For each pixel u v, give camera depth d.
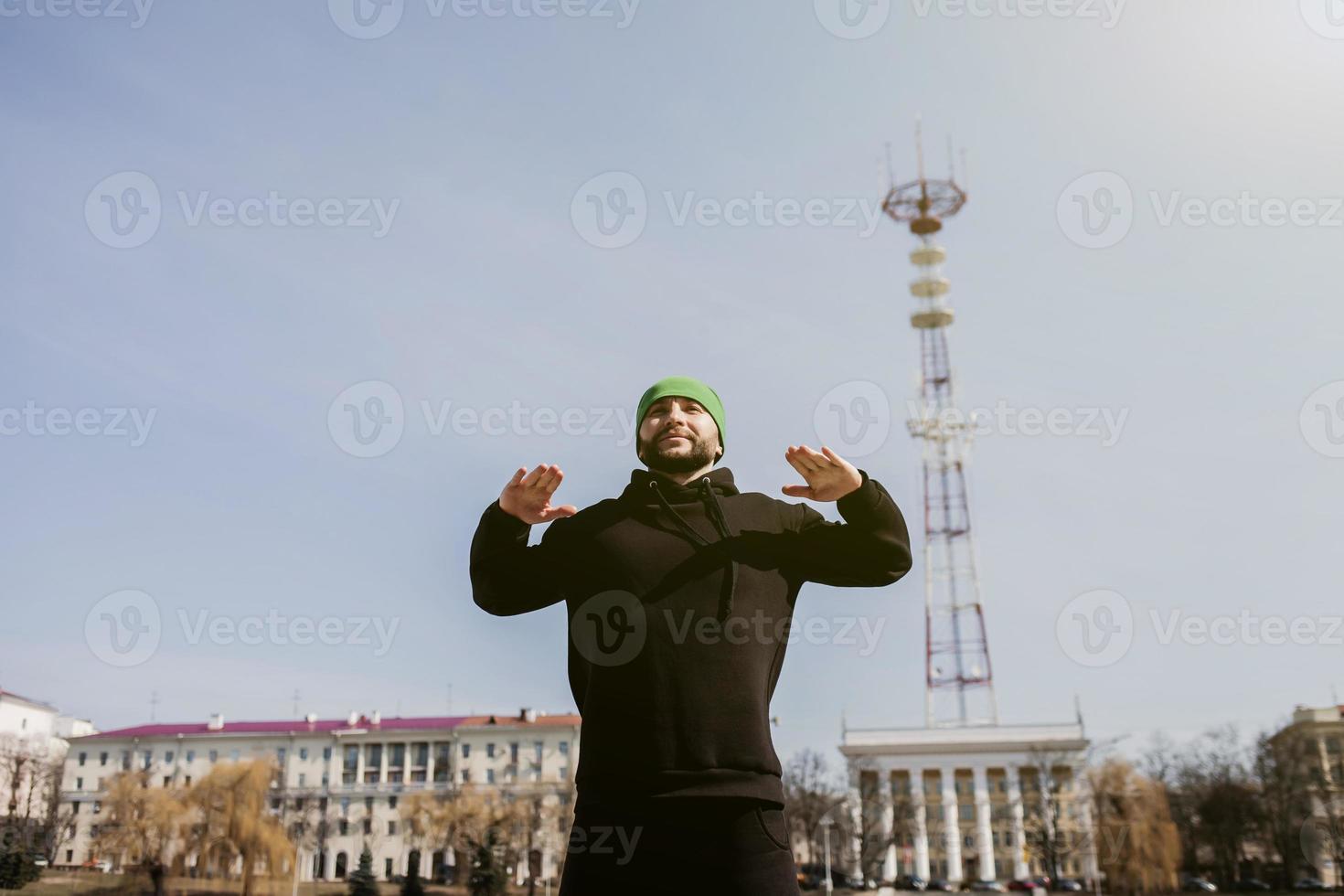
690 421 3.38
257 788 60.84
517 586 3.25
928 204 83.50
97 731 109.00
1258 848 78.38
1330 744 71.69
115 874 59.06
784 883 2.81
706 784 2.80
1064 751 91.94
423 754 95.62
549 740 93.69
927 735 99.12
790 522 3.33
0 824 68.44
